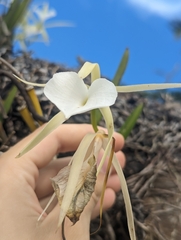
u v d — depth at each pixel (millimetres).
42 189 231
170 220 254
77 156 130
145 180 274
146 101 341
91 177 133
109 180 253
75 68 345
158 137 303
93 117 150
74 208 123
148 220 247
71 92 122
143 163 285
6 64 228
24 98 236
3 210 168
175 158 302
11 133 239
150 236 240
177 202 266
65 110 113
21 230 163
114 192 247
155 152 292
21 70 283
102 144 150
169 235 246
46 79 291
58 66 317
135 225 242
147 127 306
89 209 177
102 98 116
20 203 173
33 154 202
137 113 265
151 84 138
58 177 133
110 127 134
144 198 265
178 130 328
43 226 164
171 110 349
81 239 167
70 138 230
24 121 269
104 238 245
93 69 136
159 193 267
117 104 313
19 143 204
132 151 292
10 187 177
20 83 233
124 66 258
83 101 125
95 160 137
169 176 281
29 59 303
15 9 291
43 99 277
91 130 237
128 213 151
